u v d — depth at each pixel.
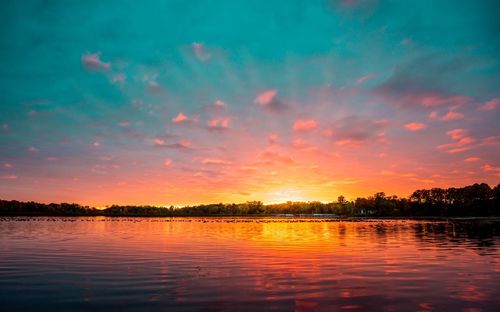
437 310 14.02
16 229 73.19
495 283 18.59
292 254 30.34
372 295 16.17
